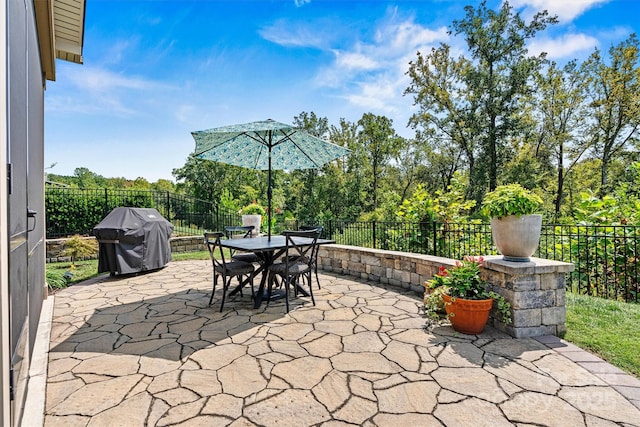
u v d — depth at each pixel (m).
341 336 3.13
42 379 2.35
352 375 2.39
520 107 17.53
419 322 3.49
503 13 16.89
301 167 5.92
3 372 1.32
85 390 2.22
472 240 5.71
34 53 2.95
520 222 3.18
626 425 1.80
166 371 2.48
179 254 8.79
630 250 4.50
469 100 18.20
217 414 1.95
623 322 3.21
